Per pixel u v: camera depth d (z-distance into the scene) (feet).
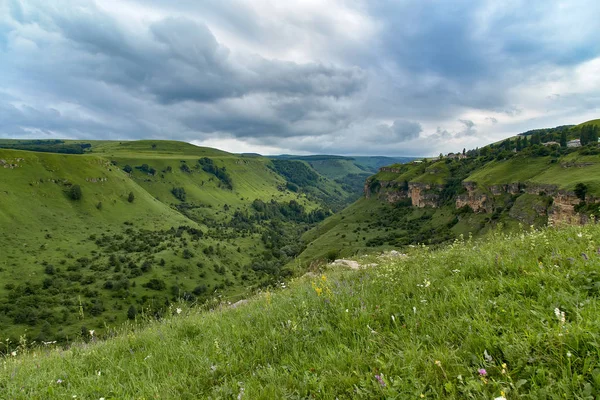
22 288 367.66
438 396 8.65
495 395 8.21
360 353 12.26
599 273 13.19
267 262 574.15
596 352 8.66
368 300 17.52
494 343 10.35
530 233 24.93
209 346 17.10
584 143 575.79
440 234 476.54
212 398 11.91
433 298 15.89
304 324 16.24
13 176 605.73
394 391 9.20
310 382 10.91
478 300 13.61
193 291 401.29
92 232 588.91
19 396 15.29
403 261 28.22
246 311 22.84
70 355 22.11
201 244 589.32
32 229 523.29
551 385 8.09
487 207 476.95
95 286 389.39
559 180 368.48
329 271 39.24
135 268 437.58
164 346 18.86
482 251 22.94
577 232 22.67
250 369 13.37
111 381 15.28
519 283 14.17
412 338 12.38
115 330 26.30
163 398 12.44
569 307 11.44
